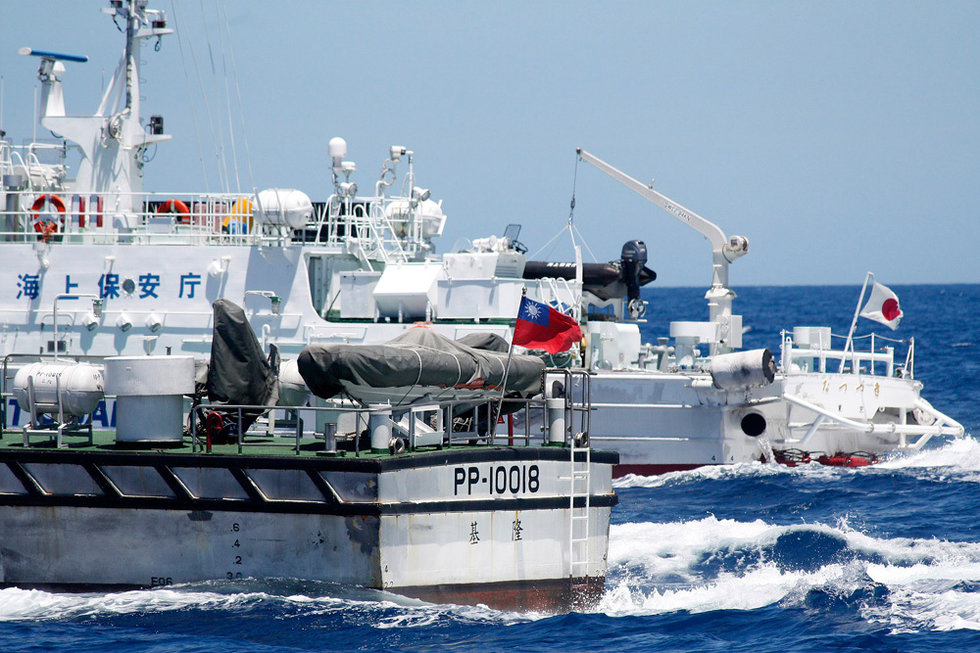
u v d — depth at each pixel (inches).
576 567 2893.7
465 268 4564.5
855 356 5556.1
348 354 2635.3
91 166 4771.2
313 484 2583.7
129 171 4788.4
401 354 2701.8
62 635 2487.7
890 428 5236.2
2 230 4808.1
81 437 3063.5
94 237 4768.7
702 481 4911.4
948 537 3895.2
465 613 2640.3
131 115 4781.0
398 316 4539.9
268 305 4505.4
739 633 2659.9
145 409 2787.9
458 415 3223.4
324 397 2714.1
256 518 2618.1
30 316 4603.8
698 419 5108.3
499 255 4589.1
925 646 2544.3
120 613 2583.7
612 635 2623.0
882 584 3019.2
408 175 4820.4
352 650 2404.0
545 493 2839.6
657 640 2591.0
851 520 4197.8
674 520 4232.3
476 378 2886.3
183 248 4549.7
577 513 2901.1
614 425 5093.5
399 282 4517.7
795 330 5654.5
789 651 2527.1
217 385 2908.5
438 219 5012.3
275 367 3011.8
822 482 4891.7
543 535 2829.7
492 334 3383.4
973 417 7667.3
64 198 4832.7
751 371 4938.5
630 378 5083.7
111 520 2704.2
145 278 4564.5
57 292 4603.8
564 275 5511.8
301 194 4426.7
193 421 2709.2
